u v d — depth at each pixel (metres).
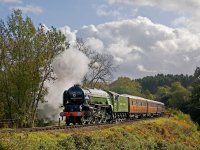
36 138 22.86
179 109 98.94
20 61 40.34
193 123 79.75
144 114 61.94
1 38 40.31
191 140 52.88
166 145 37.50
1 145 19.17
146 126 43.59
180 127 56.94
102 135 29.48
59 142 23.42
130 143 30.56
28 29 40.47
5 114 40.91
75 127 31.00
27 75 39.97
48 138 23.69
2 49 40.38
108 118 42.91
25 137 21.23
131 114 53.72
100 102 40.69
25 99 40.09
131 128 37.81
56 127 29.86
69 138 24.28
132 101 52.88
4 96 40.78
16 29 40.25
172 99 117.00
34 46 40.59
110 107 43.22
